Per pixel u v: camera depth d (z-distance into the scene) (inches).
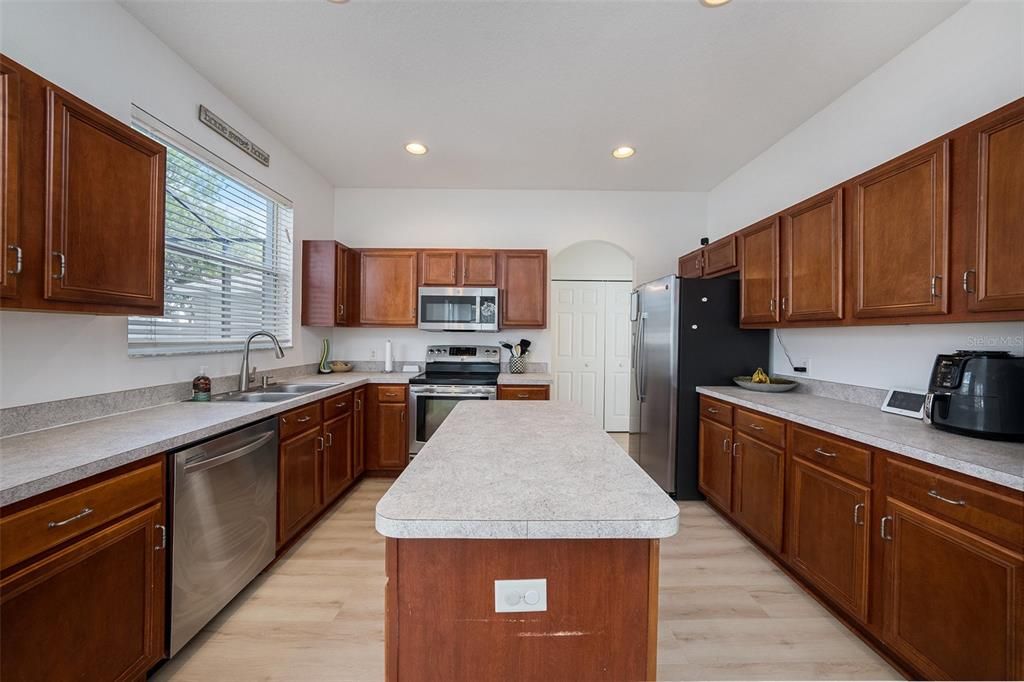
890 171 71.0
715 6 70.9
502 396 137.4
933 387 66.7
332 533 101.7
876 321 75.2
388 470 140.8
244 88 96.1
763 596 78.3
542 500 34.7
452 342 162.9
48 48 61.8
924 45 78.0
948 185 61.3
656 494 36.2
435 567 33.7
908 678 59.4
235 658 62.2
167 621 58.4
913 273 66.9
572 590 33.8
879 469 62.5
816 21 74.4
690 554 93.4
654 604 34.1
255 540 77.3
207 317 96.6
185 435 60.2
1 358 56.5
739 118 107.8
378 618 71.3
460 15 73.7
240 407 79.9
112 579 50.0
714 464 112.7
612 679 34.1
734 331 122.7
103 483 48.7
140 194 62.7
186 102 87.3
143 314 63.7
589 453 48.8
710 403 114.7
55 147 50.5
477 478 40.0
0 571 38.9
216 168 97.6
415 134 118.0
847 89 95.3
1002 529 46.1
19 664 40.6
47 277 50.1
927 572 54.5
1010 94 65.1
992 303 55.2
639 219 163.2
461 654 33.8
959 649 50.3
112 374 71.9
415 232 161.9
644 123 110.5
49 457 48.1
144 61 77.4
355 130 115.8
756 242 110.2
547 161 135.4
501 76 91.0
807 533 77.9
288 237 130.3
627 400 203.8
